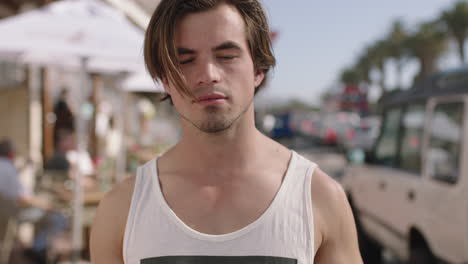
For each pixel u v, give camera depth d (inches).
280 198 36.1
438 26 1328.7
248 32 36.6
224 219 35.9
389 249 156.3
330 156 644.1
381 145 172.4
